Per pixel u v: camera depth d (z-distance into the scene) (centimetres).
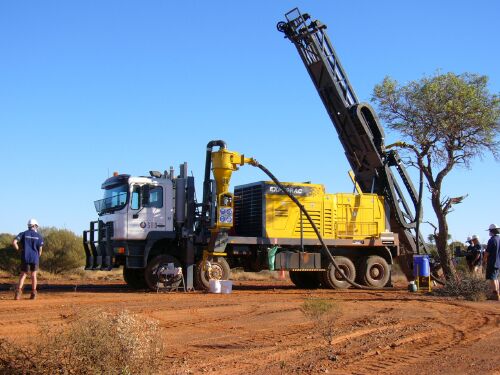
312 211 2303
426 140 2481
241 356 862
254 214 2256
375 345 952
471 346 947
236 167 2073
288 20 2300
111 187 2105
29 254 1588
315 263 2269
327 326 1156
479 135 2488
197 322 1222
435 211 2467
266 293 2016
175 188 2111
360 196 2422
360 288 2347
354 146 2473
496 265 1755
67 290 2042
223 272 2097
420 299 1795
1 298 1616
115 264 2052
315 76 2375
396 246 2455
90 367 618
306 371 766
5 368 616
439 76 2555
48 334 679
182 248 2119
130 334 654
